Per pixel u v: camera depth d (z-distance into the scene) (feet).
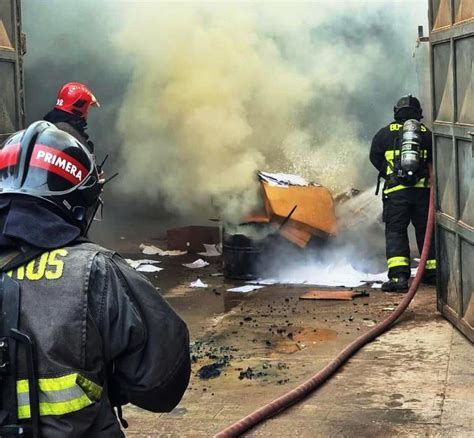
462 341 17.67
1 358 5.64
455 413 13.29
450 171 18.75
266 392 14.75
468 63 16.88
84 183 6.30
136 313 5.97
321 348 17.57
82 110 19.58
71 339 5.71
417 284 20.74
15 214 5.97
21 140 6.21
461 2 17.10
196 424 13.24
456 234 18.26
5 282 5.82
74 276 5.84
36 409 5.59
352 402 14.03
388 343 17.76
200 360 16.87
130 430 13.00
